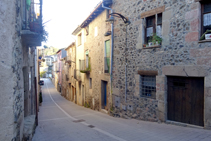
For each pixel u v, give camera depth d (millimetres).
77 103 19484
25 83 6090
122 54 8750
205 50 5219
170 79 6379
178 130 5418
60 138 5516
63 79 32031
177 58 5973
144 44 7340
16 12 3463
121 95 8820
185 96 5910
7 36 2955
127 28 8352
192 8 5531
